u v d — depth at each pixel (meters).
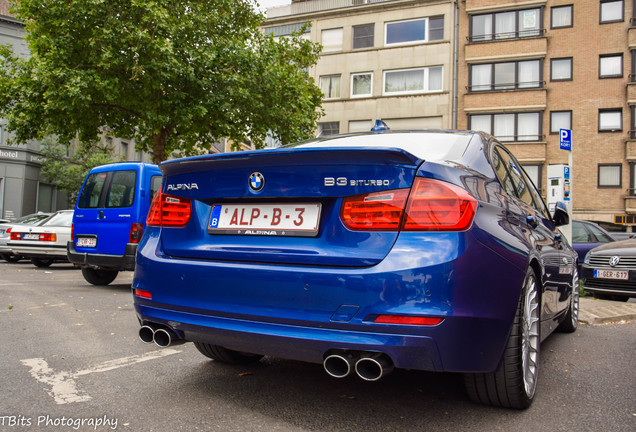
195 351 3.99
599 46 27.91
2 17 30.92
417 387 3.12
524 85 28.83
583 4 28.27
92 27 14.77
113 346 4.12
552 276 3.56
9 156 30.88
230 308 2.48
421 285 2.15
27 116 14.91
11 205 30.94
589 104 27.89
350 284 2.23
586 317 5.94
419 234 2.22
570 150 8.36
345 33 32.47
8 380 3.17
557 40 28.55
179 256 2.76
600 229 11.57
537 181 28.33
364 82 31.94
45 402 2.78
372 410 2.70
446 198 2.23
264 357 3.85
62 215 13.20
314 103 20.03
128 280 9.84
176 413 2.63
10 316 5.45
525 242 2.71
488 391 2.65
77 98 14.21
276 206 2.54
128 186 8.01
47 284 8.77
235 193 2.64
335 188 2.37
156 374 3.34
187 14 16.00
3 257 15.02
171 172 2.91
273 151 2.47
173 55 14.77
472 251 2.22
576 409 2.78
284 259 2.43
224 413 2.63
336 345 2.23
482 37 29.78
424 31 30.80
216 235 2.69
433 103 30.25
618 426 2.54
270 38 17.73
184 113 15.23
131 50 14.66
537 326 2.99
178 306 2.65
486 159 3.01
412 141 3.14
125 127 17.58
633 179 27.09
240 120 17.53
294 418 2.57
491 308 2.29
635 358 4.05
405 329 2.14
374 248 2.26
